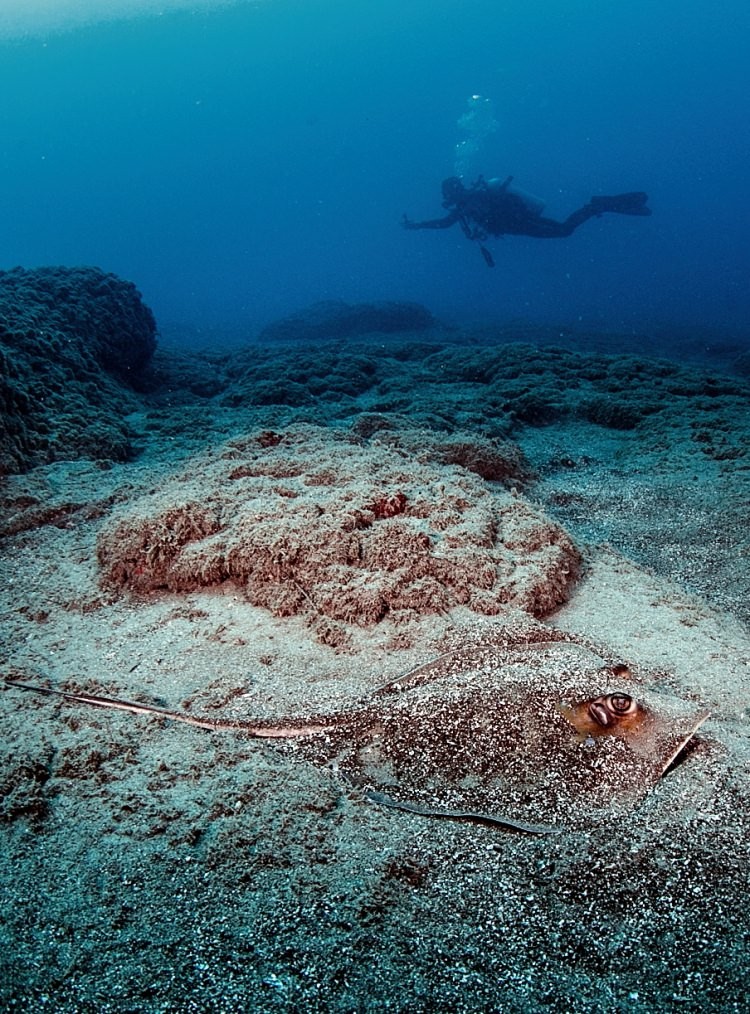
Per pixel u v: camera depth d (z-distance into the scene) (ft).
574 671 10.98
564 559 17.42
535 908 7.73
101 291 47.01
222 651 14.53
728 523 21.52
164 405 45.03
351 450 23.61
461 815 9.09
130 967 7.15
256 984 6.93
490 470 26.08
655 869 8.11
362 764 10.14
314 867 8.54
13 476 25.08
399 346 66.44
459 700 10.37
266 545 16.57
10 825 9.45
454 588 15.83
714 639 14.69
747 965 6.92
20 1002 6.75
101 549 18.26
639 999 6.65
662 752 9.61
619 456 30.71
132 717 11.96
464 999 6.72
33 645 15.01
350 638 14.55
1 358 28.30
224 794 9.94
